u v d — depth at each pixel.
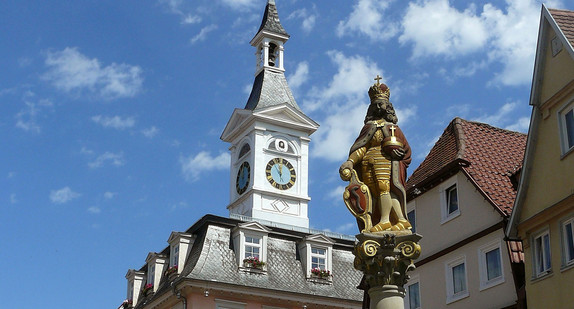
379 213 12.45
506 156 31.39
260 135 65.38
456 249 29.27
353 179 12.49
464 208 29.23
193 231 48.47
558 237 23.11
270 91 69.56
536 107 24.59
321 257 48.47
